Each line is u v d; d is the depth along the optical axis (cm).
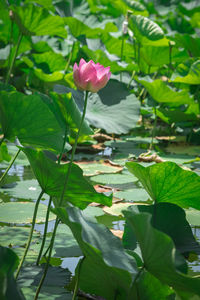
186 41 493
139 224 112
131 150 408
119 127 322
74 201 164
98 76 151
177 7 1029
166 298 126
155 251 110
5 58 510
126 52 529
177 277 110
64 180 148
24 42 487
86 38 542
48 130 157
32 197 249
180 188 164
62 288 150
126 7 600
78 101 239
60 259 176
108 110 335
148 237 110
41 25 389
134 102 346
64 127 214
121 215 233
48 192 155
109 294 137
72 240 196
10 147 363
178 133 519
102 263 121
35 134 159
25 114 152
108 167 336
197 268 175
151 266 116
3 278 96
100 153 394
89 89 152
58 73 418
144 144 447
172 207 178
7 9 455
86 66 148
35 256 175
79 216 138
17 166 324
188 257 187
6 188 264
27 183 277
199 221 223
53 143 165
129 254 142
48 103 216
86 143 408
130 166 166
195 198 168
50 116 152
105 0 817
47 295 143
